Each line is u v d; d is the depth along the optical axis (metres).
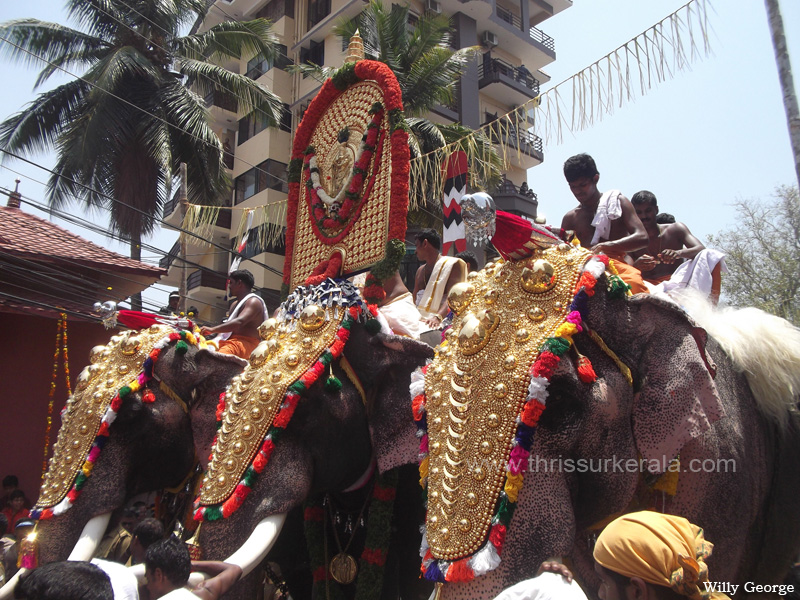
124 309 5.35
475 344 3.05
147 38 19.44
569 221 4.76
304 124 5.30
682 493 3.33
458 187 7.39
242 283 6.67
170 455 4.66
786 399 3.93
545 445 2.86
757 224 15.02
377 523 3.92
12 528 8.81
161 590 2.92
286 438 3.62
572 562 3.25
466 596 2.65
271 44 21.17
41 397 10.96
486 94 26.80
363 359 4.02
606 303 3.12
